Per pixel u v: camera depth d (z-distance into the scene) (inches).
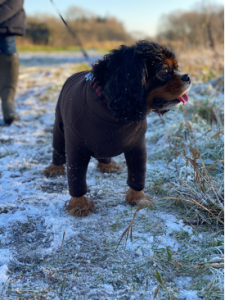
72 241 19.2
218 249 17.9
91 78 19.4
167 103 20.2
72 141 20.5
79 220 21.6
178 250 18.4
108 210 22.9
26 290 15.5
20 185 26.7
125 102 18.4
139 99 18.5
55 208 23.1
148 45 18.8
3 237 19.6
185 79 19.6
